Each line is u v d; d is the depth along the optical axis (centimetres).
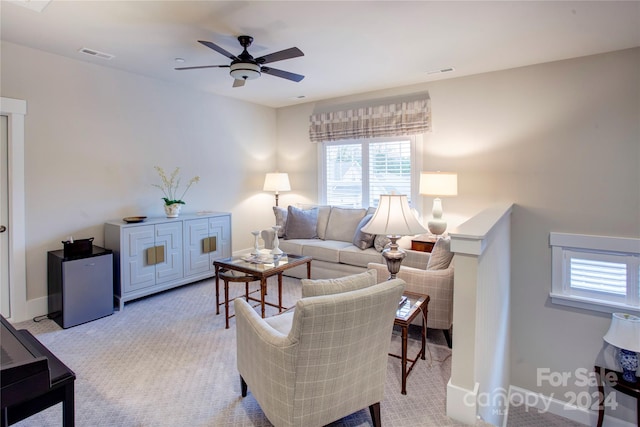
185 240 417
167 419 194
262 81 436
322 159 539
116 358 260
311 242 454
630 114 327
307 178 559
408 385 228
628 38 303
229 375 238
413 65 374
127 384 227
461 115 419
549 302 368
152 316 338
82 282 321
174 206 414
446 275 265
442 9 251
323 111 534
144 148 416
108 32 290
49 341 287
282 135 584
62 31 288
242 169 538
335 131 516
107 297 338
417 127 445
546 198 369
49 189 342
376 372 175
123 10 252
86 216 369
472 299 190
